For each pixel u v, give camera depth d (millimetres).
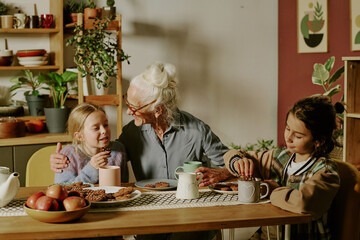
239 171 1877
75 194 1556
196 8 3973
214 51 4074
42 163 2289
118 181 1883
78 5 3420
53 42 3516
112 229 1396
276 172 1914
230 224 1470
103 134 2004
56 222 1438
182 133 2158
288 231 1625
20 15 3277
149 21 3836
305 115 1686
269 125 4344
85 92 3307
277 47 4289
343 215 1749
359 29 3379
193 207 1624
